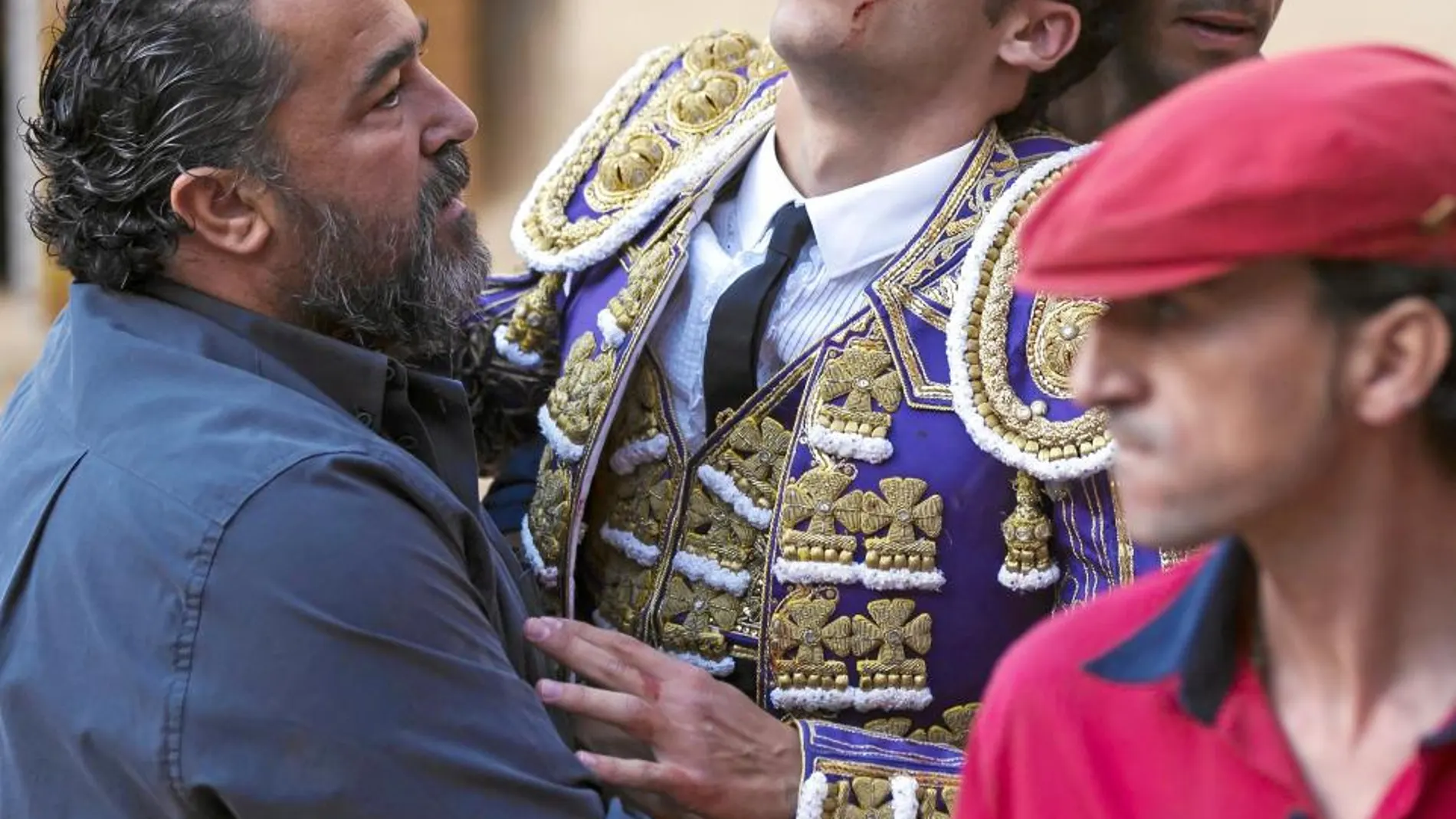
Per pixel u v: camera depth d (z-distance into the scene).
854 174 5.76
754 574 5.80
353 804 4.72
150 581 4.79
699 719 5.41
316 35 5.25
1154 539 3.14
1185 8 6.00
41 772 5.02
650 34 16.19
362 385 5.46
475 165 16.72
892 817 5.39
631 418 6.03
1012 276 5.46
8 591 5.09
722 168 6.04
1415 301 2.88
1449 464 3.03
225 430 4.95
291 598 4.71
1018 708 3.53
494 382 6.62
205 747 4.70
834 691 5.55
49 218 5.48
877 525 5.47
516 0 16.48
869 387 5.54
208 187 5.28
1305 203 2.83
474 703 4.93
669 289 5.88
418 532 4.97
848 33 5.41
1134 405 3.12
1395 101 2.88
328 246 5.39
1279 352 2.95
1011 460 5.31
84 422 5.14
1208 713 3.26
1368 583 3.10
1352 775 3.17
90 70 5.28
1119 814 3.37
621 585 6.13
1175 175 2.93
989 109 5.73
